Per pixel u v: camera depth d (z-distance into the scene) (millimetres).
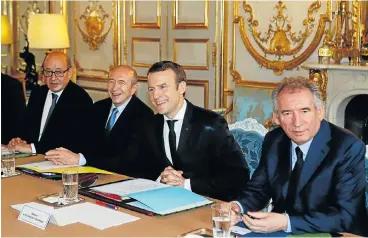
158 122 2785
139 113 3381
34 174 2631
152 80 2641
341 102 4191
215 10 5230
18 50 7328
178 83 2650
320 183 2021
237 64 5102
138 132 2895
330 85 4211
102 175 2611
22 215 1953
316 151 2051
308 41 4535
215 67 5297
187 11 5496
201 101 5457
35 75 6461
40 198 2205
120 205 2092
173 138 2707
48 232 1834
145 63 5980
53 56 3795
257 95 4453
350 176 1993
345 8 4180
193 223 1916
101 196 2197
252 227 1838
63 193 2188
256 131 2861
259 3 4855
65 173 2160
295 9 4602
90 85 6633
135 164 2920
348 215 1945
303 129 1987
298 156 2084
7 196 2266
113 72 3410
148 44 5922
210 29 5297
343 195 1975
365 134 4289
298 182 2064
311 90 2004
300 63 4602
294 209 2061
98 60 6496
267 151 2217
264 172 2201
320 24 4422
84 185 2383
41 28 5836
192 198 2156
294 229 1857
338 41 4199
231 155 2666
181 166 2713
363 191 2014
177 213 2020
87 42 6613
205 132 2686
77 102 3764
